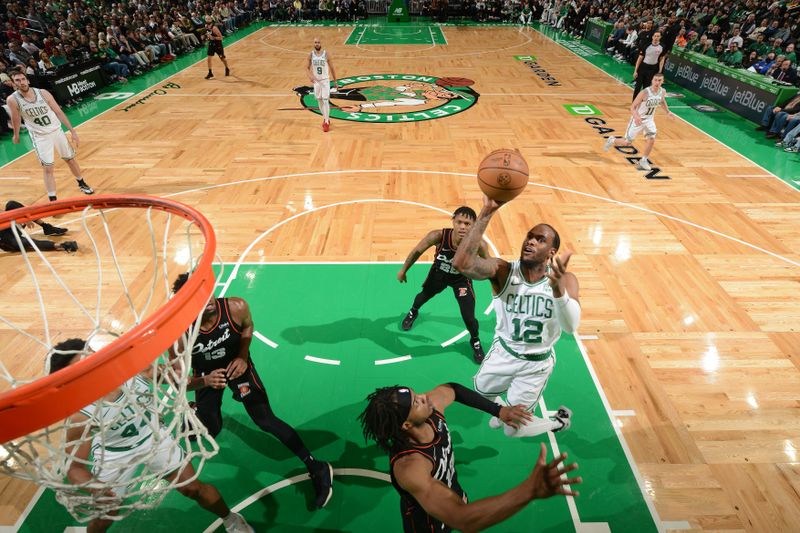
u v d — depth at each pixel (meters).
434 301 5.42
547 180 8.16
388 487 3.52
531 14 24.81
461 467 3.65
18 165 8.86
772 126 9.88
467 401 2.77
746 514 3.31
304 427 3.98
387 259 6.13
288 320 5.14
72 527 3.23
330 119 11.09
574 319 2.70
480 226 2.54
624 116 11.21
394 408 2.18
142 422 2.74
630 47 16.19
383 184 8.05
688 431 3.91
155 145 9.65
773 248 6.30
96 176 8.34
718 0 17.83
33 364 4.53
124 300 5.39
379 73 15.20
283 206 7.36
